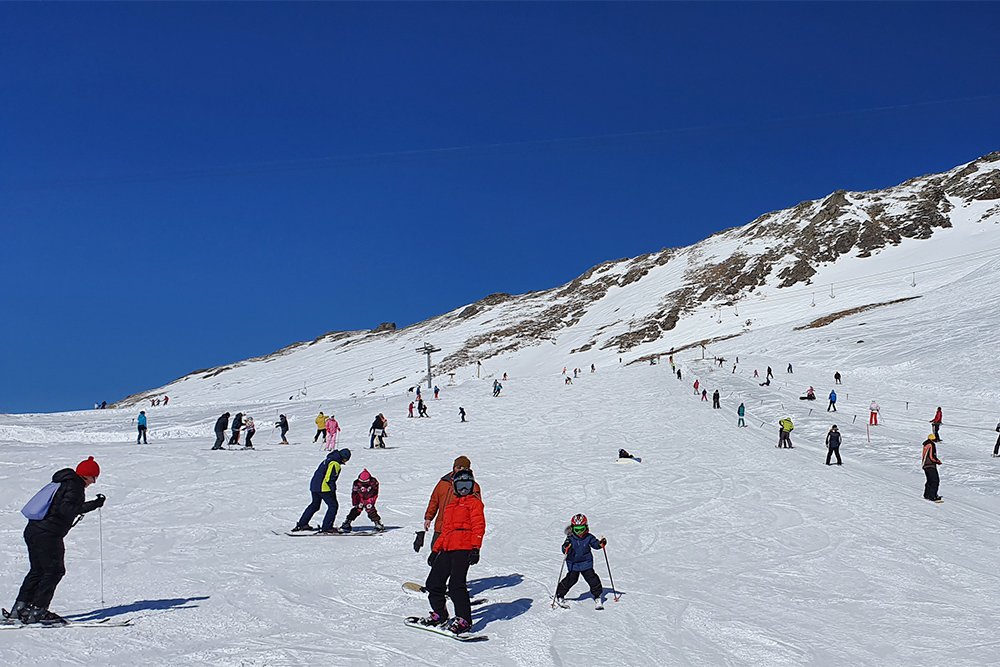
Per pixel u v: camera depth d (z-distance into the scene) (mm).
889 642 7934
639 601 9133
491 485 20016
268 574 9414
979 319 60312
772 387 51031
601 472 22609
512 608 8453
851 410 39781
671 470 22891
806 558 11969
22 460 23844
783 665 7078
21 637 6277
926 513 16172
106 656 5977
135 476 20266
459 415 45562
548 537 13180
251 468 22438
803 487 19531
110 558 10445
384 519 14641
